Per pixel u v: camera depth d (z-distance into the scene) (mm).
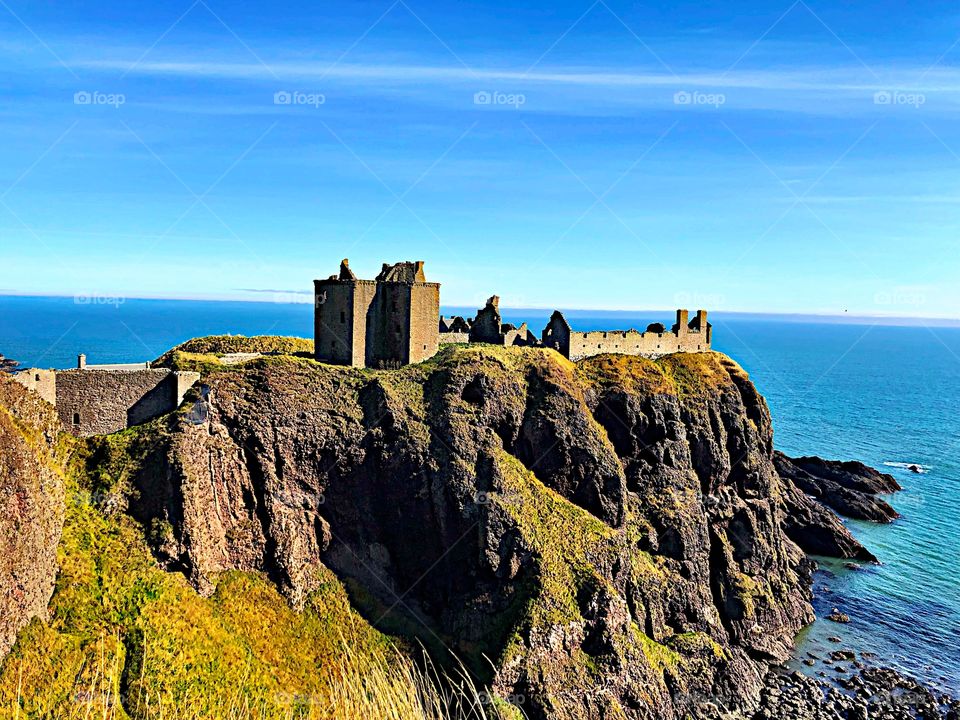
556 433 102375
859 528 154000
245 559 85875
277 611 83938
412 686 34250
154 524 79188
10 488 63375
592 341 124688
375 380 98500
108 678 61375
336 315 105625
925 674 99188
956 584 126500
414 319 106188
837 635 109812
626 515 104375
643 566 102250
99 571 72688
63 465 78812
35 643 60812
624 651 87500
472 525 92375
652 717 85625
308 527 91188
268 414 90625
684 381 123500
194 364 94875
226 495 86250
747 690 95938
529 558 90125
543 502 97188
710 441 118375
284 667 76750
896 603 119562
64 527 74188
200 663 69500
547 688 81562
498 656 82688
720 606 109312
